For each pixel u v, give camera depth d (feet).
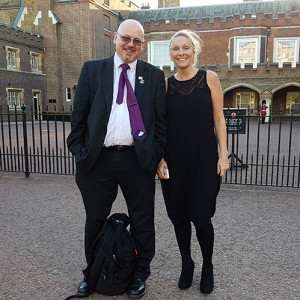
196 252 9.99
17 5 92.53
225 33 91.30
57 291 7.96
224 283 8.23
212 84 7.41
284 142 38.04
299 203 14.74
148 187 7.63
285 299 7.54
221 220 12.56
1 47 74.18
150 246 7.95
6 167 23.48
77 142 7.49
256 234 11.21
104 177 7.48
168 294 7.80
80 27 87.35
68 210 13.79
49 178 19.83
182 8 103.14
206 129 7.41
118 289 7.66
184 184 7.67
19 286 8.15
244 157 27.61
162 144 7.45
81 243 10.59
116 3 100.48
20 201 15.08
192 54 7.45
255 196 15.94
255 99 88.48
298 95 87.45
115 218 8.05
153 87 7.36
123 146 7.30
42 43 87.76
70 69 89.40
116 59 7.36
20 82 79.82
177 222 7.88
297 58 89.04
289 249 10.06
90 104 7.37
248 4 98.43
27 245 10.44
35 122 74.74
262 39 88.79
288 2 95.81
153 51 95.25
